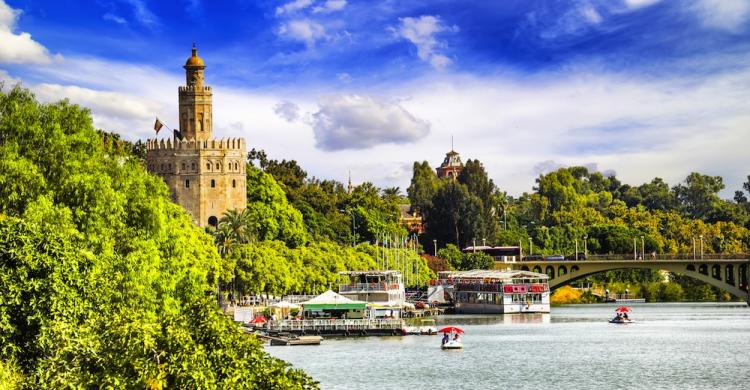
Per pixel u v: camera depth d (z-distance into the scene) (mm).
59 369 56281
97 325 57469
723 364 135375
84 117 99125
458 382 117062
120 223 97438
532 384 116250
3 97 95562
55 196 92250
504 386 114500
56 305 67375
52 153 94438
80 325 65500
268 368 53875
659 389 112625
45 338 65500
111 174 102375
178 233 114125
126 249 98938
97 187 93812
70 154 95188
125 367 52562
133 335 52812
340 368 128750
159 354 52531
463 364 134000
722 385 115688
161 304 101875
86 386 53219
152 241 100750
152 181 110000
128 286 92625
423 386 113875
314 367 129750
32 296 67312
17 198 88625
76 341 57219
